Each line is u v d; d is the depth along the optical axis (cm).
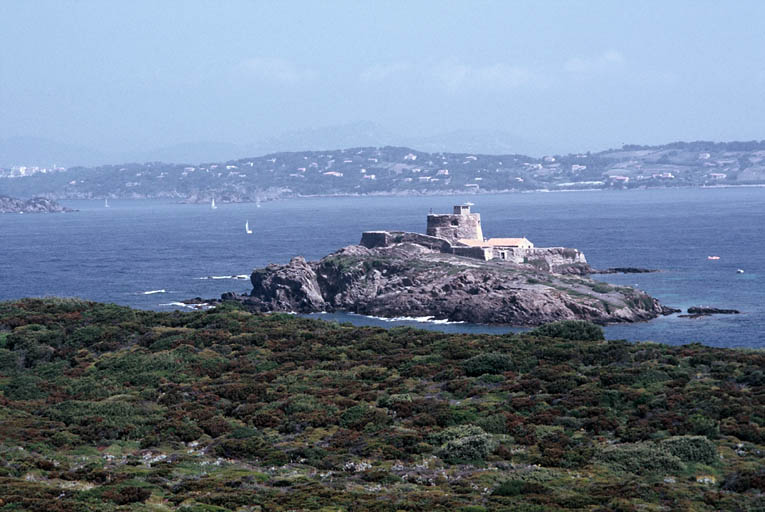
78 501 7931
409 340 15375
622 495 8169
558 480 8650
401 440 9956
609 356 13175
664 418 10169
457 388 11975
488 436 9819
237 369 13838
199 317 17600
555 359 13250
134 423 11075
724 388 11169
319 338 15762
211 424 10938
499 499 8106
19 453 9538
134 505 7938
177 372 13638
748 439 9650
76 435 10562
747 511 7769
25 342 15412
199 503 7981
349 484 8731
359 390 12194
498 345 14175
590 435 10050
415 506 7875
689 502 8000
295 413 11212
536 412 10775
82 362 14625
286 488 8612
